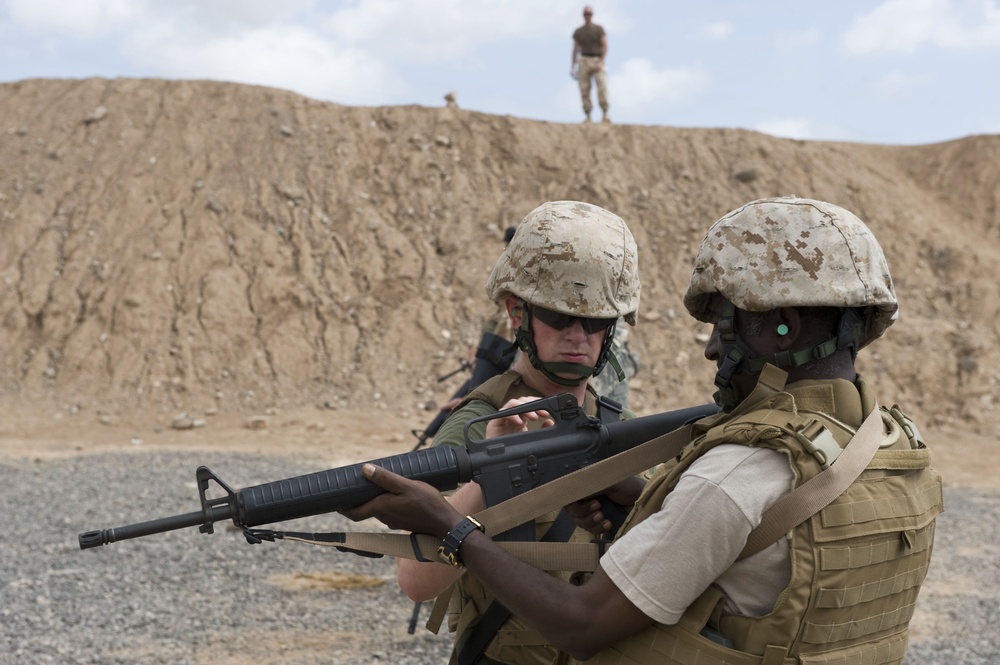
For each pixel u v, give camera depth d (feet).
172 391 50.31
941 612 20.94
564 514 7.14
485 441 6.45
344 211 59.93
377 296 55.93
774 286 5.26
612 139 67.05
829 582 4.98
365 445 43.52
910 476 5.53
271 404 50.11
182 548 24.11
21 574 21.52
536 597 5.37
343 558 23.52
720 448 5.18
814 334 5.39
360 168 62.64
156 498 30.63
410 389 51.42
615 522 6.69
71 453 40.42
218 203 58.80
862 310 5.47
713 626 5.16
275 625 18.43
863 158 72.28
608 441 6.58
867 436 5.28
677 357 55.01
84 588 20.58
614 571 5.13
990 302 60.29
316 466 37.50
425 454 6.29
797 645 5.01
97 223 57.82
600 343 7.88
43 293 54.44
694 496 5.03
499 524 6.09
